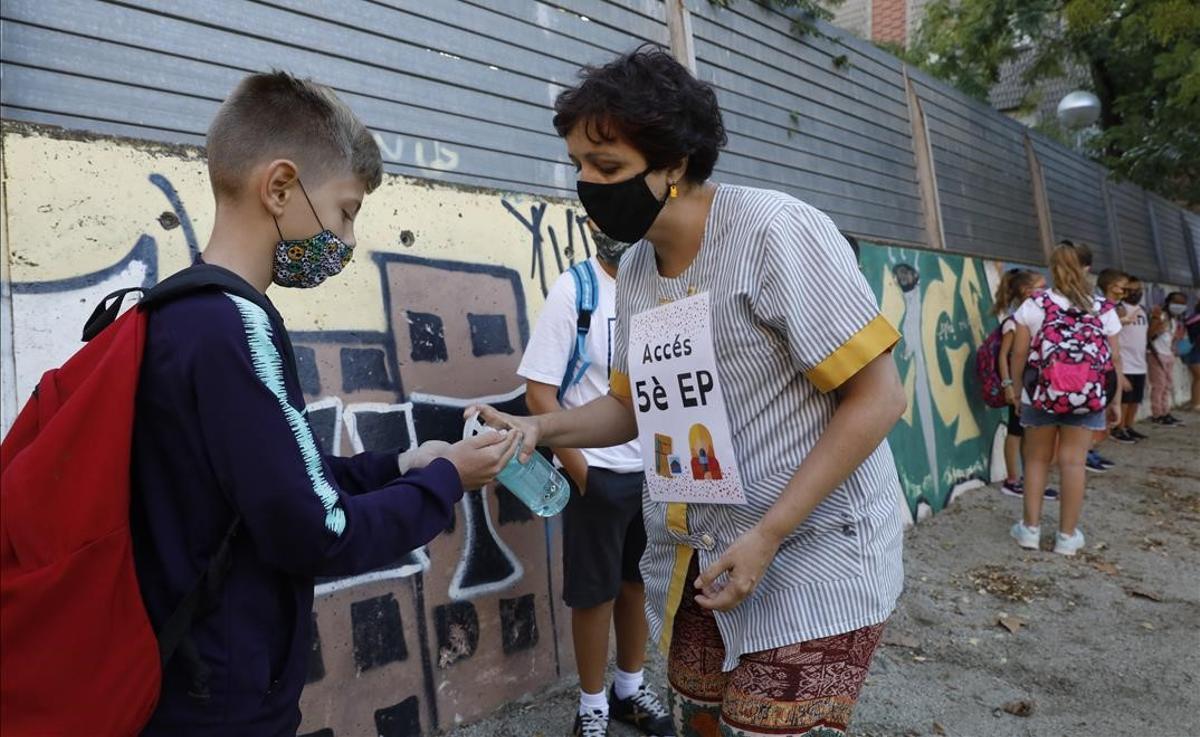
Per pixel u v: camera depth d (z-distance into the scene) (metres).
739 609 1.67
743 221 1.57
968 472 6.12
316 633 2.41
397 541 1.29
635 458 2.62
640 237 1.61
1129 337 8.52
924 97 6.73
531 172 3.36
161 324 1.16
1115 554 4.81
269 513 1.13
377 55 2.85
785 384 1.60
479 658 2.82
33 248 2.02
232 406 1.12
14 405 1.96
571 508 2.62
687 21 4.22
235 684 1.17
